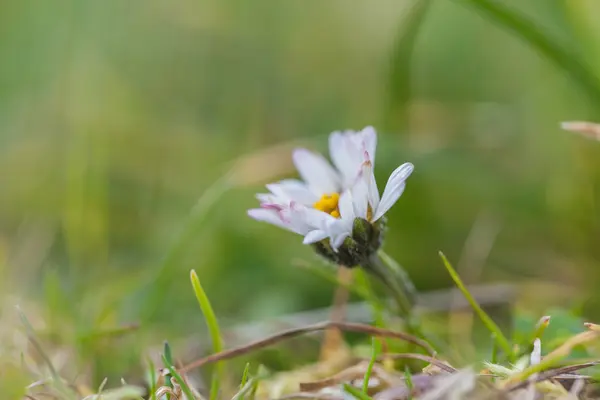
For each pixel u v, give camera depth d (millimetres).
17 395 212
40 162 302
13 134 314
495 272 269
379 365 221
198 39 341
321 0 343
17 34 324
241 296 271
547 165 274
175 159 306
